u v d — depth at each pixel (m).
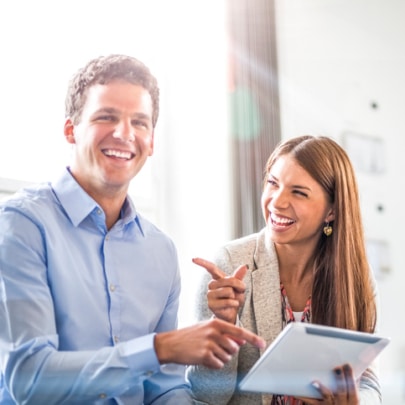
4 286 1.33
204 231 3.10
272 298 1.71
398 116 3.73
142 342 1.26
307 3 3.58
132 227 1.60
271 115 3.21
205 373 1.60
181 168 3.12
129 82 1.50
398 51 3.77
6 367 1.29
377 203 3.57
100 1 2.72
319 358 1.35
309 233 1.70
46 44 2.41
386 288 3.52
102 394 1.28
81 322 1.43
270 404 1.62
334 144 1.76
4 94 2.21
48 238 1.41
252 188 3.05
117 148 1.48
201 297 1.72
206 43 3.23
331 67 3.59
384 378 3.39
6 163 2.20
